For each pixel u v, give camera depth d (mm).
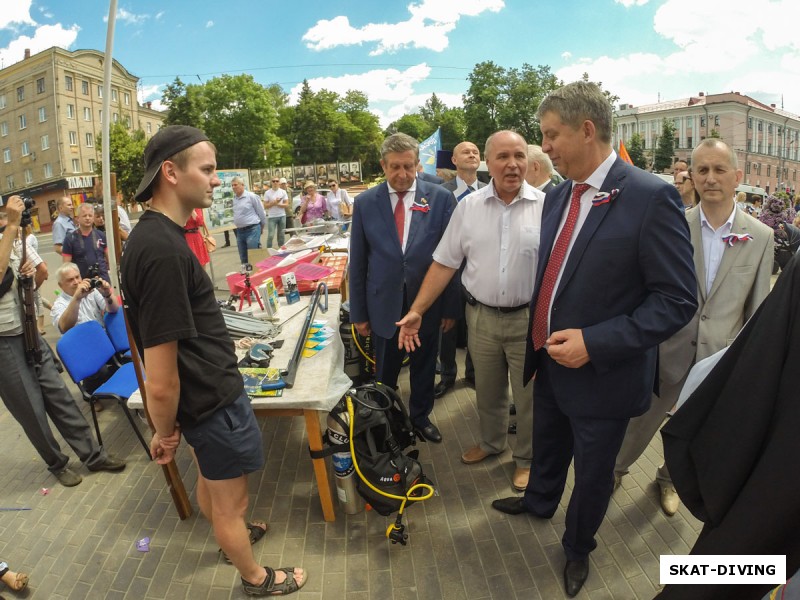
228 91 50906
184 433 1818
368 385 2619
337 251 5484
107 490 2988
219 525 1992
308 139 65312
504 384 2910
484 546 2396
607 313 1808
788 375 1188
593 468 1979
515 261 2555
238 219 8086
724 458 1307
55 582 2324
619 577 2197
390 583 2215
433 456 3150
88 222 4887
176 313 1586
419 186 3057
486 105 45125
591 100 1739
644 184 1709
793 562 1237
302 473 3039
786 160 75875
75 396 4270
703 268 2309
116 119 47250
